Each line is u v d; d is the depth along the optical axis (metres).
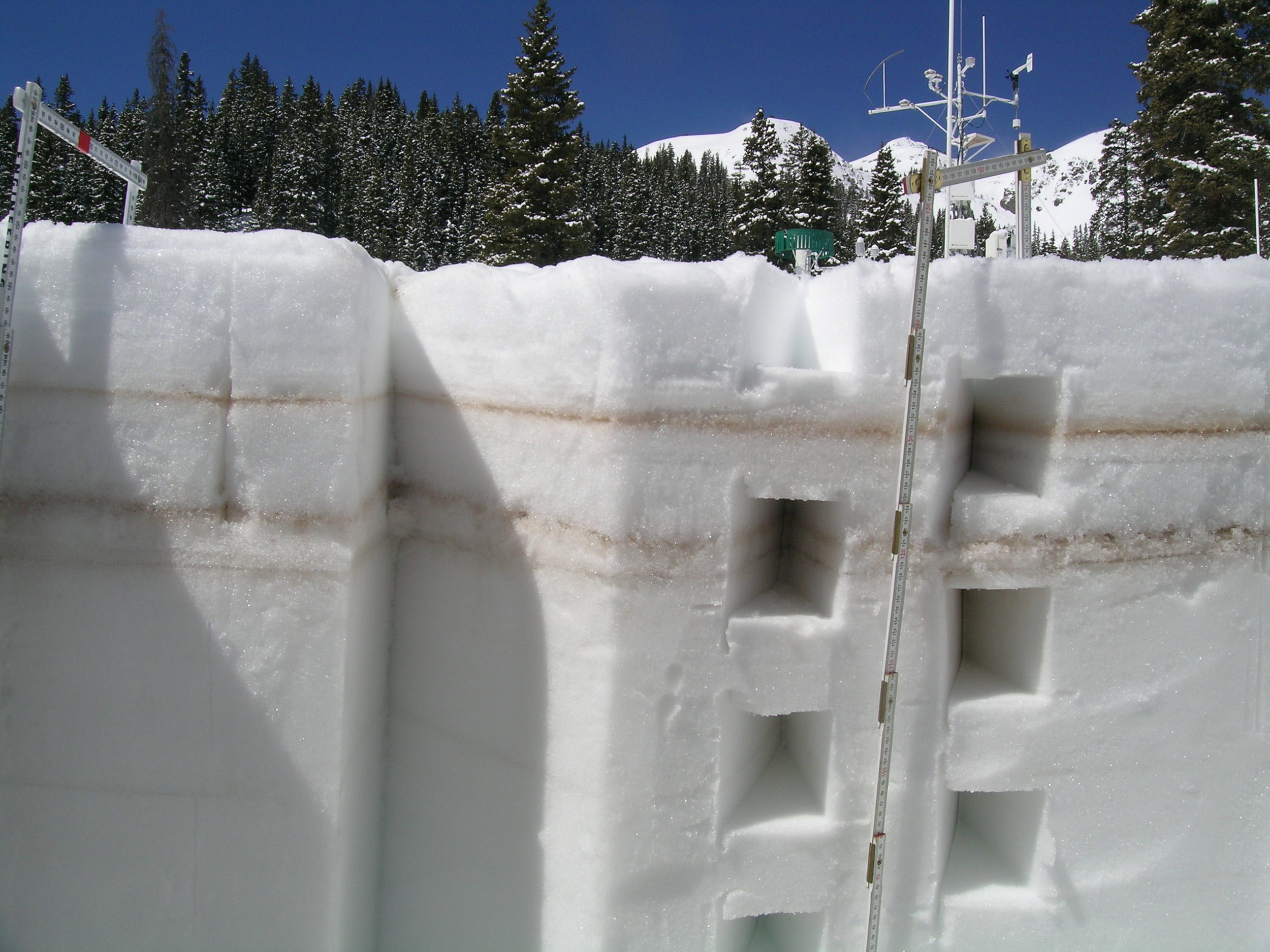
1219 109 17.72
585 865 2.45
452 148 50.12
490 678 2.69
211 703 2.41
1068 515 2.53
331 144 53.56
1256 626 2.68
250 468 2.38
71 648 2.42
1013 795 2.82
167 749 2.42
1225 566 2.65
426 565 2.86
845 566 2.50
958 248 5.11
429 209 40.50
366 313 2.50
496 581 2.67
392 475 2.91
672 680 2.42
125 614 2.40
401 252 39.19
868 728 2.54
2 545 2.39
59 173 28.83
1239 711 2.68
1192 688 2.65
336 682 2.40
